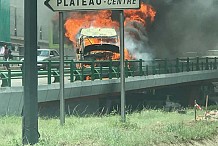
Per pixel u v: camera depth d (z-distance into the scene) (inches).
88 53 1320.1
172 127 515.5
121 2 529.3
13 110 790.5
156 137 442.6
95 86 1112.2
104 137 415.2
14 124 592.7
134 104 1574.8
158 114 941.2
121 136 422.6
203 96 2044.8
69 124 595.8
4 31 1914.4
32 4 335.3
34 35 337.1
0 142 391.9
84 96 1077.8
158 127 546.9
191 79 1763.0
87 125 573.9
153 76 1455.5
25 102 337.1
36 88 340.2
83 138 412.2
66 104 1023.6
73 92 1020.5
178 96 1861.5
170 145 437.1
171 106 1631.4
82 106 1093.8
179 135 471.5
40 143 348.8
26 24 335.3
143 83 1382.9
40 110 915.4
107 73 1208.8
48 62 931.3
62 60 551.2
